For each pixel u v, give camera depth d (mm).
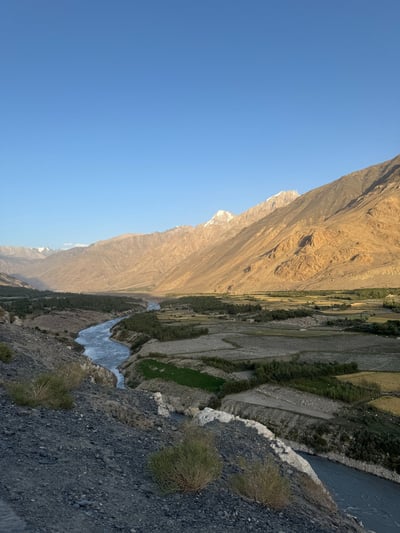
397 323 91062
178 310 170500
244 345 80125
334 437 38156
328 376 54312
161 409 24594
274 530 11469
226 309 156875
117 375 67562
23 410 16203
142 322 113250
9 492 9477
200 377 58344
